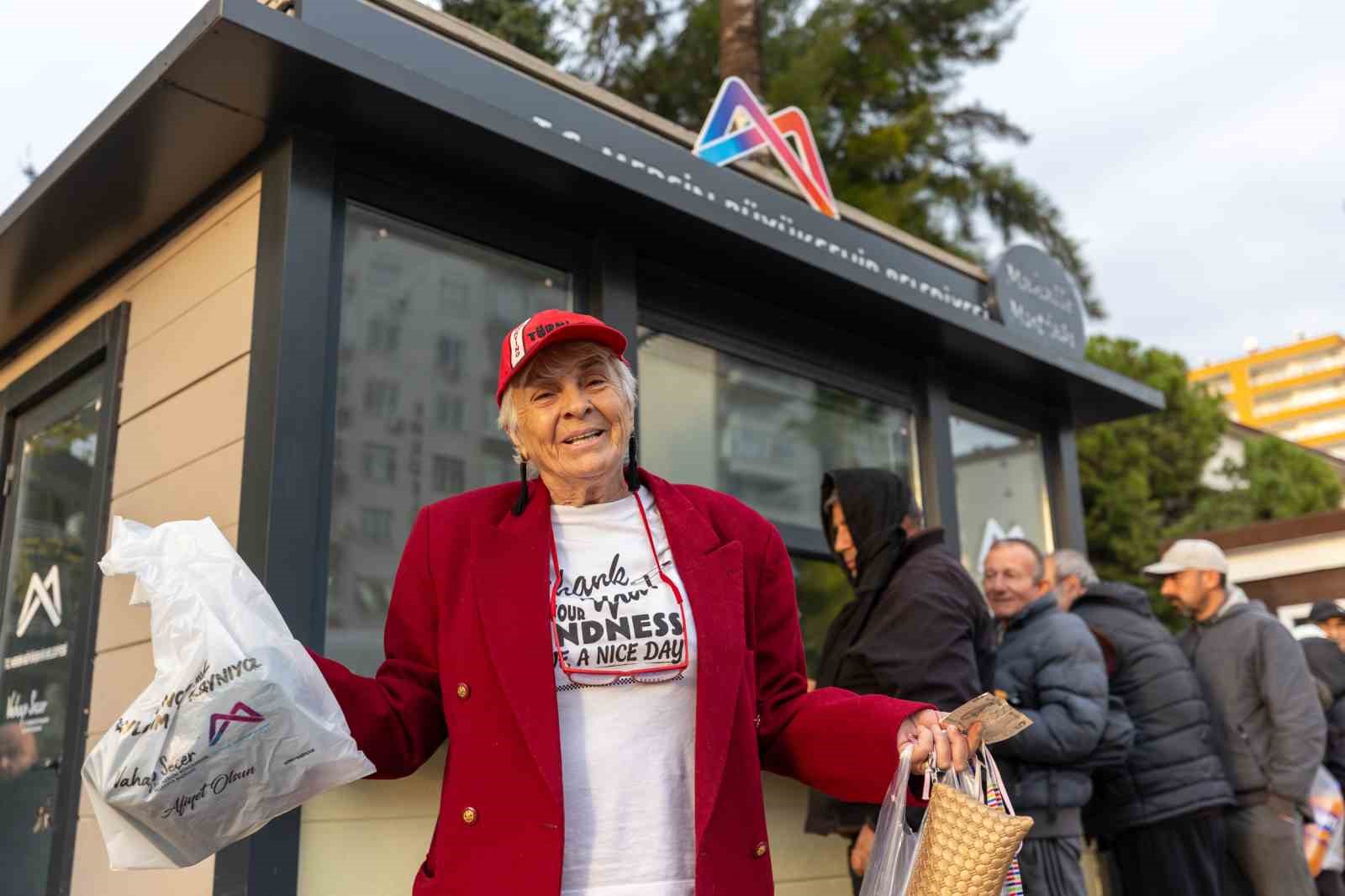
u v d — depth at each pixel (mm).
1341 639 6055
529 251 2963
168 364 2766
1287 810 3525
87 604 2885
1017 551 3102
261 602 1302
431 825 2332
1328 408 61188
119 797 1174
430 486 2828
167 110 2350
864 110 10094
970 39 10359
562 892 1320
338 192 2572
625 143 3074
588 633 1420
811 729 1537
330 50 2242
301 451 2283
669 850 1365
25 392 3529
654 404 3334
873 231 4312
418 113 2451
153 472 2729
